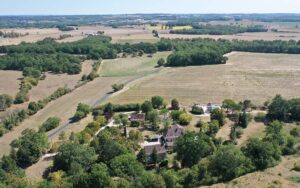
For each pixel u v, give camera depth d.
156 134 131.75
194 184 92.12
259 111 155.50
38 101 171.88
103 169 95.12
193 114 152.62
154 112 139.88
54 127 141.00
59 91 186.62
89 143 119.75
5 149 123.88
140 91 190.38
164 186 86.38
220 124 138.50
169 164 108.12
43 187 89.62
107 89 197.50
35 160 112.69
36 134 120.00
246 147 107.56
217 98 175.38
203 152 104.50
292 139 114.00
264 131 132.50
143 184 86.81
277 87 192.62
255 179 94.25
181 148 105.31
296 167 99.75
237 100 171.50
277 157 105.00
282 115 144.62
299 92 182.88
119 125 138.12
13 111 158.88
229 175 95.44
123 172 95.94
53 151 119.31
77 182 87.88
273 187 89.62
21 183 92.06
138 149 117.81
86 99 179.75
